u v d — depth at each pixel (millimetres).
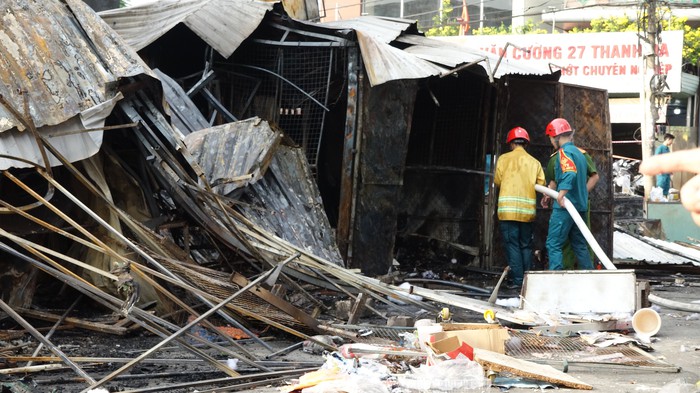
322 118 11266
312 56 11258
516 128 11352
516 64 12531
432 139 13094
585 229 9406
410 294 7707
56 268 5934
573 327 6648
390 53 10391
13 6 6816
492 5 35281
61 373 4934
